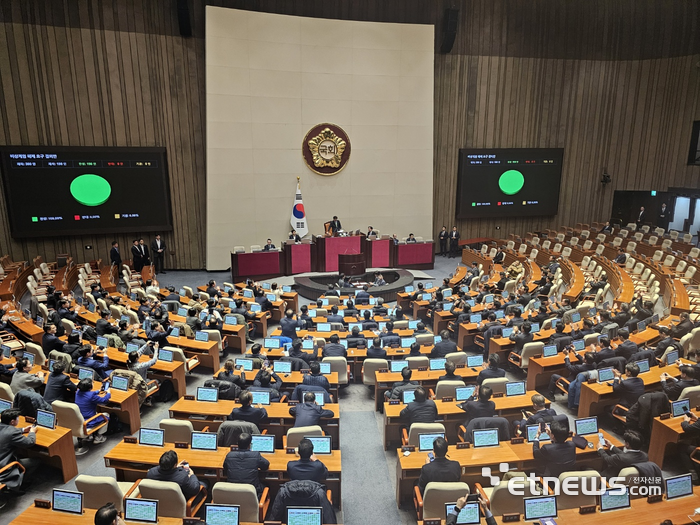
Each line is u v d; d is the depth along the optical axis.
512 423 7.20
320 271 19.59
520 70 23.03
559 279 15.38
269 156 20.19
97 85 18.12
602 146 24.53
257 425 6.80
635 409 7.04
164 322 10.62
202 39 19.06
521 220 25.16
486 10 22.09
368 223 21.95
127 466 5.84
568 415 8.45
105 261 19.58
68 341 9.12
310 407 6.73
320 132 20.61
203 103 19.50
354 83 20.70
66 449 6.52
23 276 16.28
